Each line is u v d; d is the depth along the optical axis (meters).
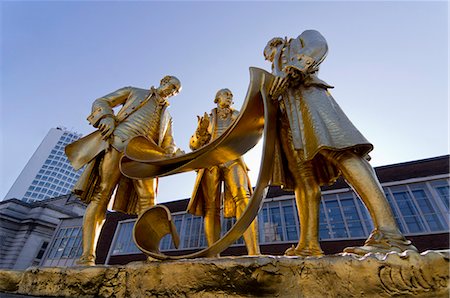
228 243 2.22
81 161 4.11
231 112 5.15
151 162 3.06
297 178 3.06
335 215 17.27
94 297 2.15
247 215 2.22
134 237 2.23
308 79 2.97
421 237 14.89
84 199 3.95
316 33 3.17
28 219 30.36
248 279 1.68
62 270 2.42
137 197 4.38
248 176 4.62
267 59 4.04
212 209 4.45
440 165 16.72
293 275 1.63
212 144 2.90
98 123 4.16
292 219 18.12
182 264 1.91
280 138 3.23
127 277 2.12
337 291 1.49
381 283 1.40
